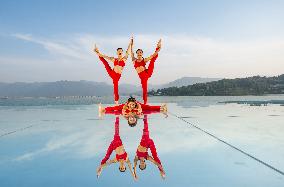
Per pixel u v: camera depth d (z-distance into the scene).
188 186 5.11
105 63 8.51
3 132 12.30
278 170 6.04
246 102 39.00
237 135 10.70
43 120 17.05
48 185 5.29
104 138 10.38
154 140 9.80
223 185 5.13
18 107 34.38
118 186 5.18
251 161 6.83
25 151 8.41
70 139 10.30
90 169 6.34
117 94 8.55
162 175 5.54
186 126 13.45
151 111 8.60
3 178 5.77
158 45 8.31
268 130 11.92
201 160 7.00
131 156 7.47
